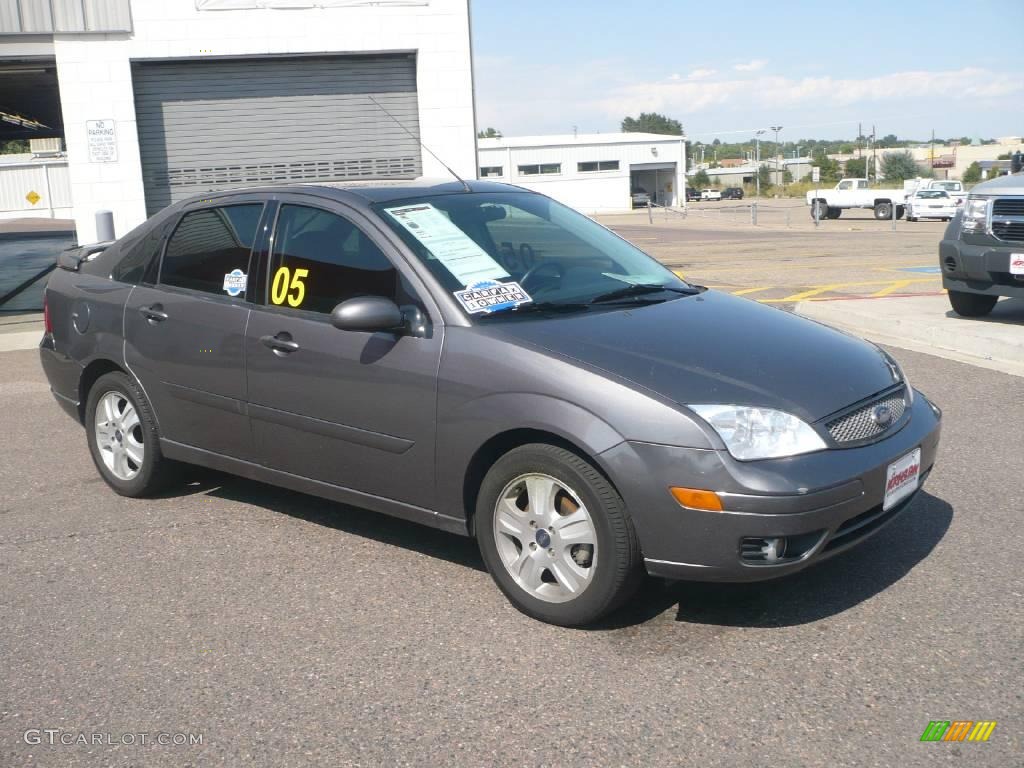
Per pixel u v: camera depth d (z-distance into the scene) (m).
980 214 9.04
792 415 3.52
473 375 3.85
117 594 4.22
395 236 4.27
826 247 22.44
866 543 4.47
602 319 4.07
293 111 13.45
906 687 3.27
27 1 12.38
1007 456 5.65
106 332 5.33
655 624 3.77
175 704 3.33
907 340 9.20
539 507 3.75
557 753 2.97
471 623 3.84
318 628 3.84
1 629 3.93
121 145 12.88
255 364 4.58
